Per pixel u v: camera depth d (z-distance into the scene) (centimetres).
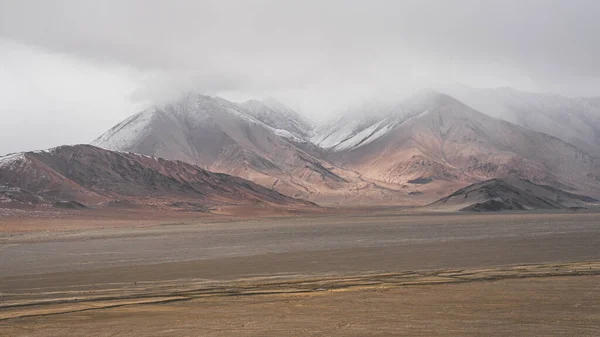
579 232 7888
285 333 2127
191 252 5928
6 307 2950
